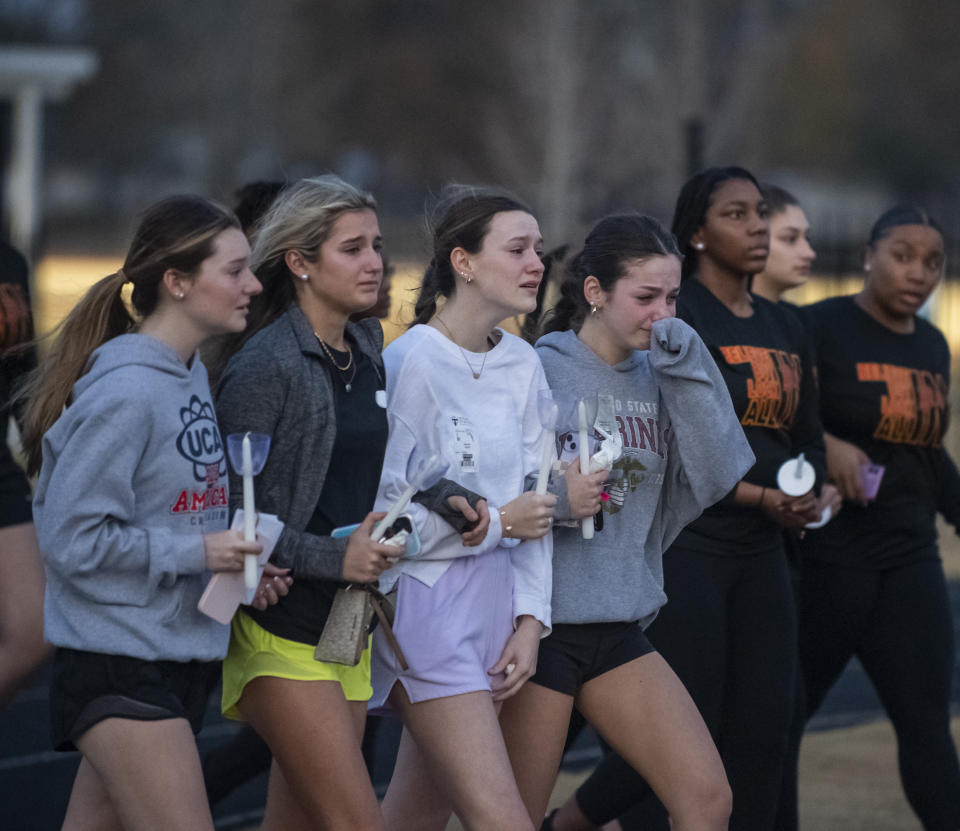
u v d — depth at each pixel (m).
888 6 198.12
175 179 190.62
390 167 185.50
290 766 14.02
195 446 13.52
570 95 128.88
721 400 15.89
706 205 18.59
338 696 14.11
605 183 126.12
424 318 15.98
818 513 18.02
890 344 21.09
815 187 195.50
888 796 23.86
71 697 13.25
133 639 13.12
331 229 14.41
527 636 15.12
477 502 14.66
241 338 15.01
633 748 15.42
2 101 88.50
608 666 15.62
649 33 141.62
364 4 191.62
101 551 12.88
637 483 16.11
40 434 14.00
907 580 20.39
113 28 190.38
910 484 20.61
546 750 15.50
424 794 15.70
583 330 16.72
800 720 19.33
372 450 14.71
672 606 17.36
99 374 13.30
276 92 183.38
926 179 198.00
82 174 191.00
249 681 14.09
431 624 14.70
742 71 150.00
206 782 19.42
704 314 18.47
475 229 15.23
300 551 13.89
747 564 17.84
